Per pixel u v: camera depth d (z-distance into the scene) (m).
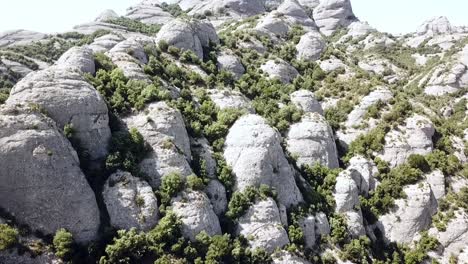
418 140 69.94
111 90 51.81
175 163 46.19
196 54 74.31
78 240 37.72
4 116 37.81
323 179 61.00
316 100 75.44
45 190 37.06
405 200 62.72
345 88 82.50
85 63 53.94
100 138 44.62
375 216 62.34
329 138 65.12
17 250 34.16
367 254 54.12
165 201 43.19
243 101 64.38
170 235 40.31
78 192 38.62
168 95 54.25
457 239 59.34
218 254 41.50
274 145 53.84
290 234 49.25
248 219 47.72
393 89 83.56
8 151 36.66
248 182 50.62
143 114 49.53
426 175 65.75
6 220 35.25
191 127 54.16
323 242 52.47
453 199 63.72
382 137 70.00
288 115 67.19
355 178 63.22
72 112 42.81
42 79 43.19
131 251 38.16
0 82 85.19
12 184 36.41
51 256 35.25
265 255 45.28
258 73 79.88
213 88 65.75
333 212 57.28
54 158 38.06
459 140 75.19
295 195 54.25
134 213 40.94
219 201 49.00
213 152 53.06
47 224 36.72
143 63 63.28
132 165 43.84
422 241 59.16
